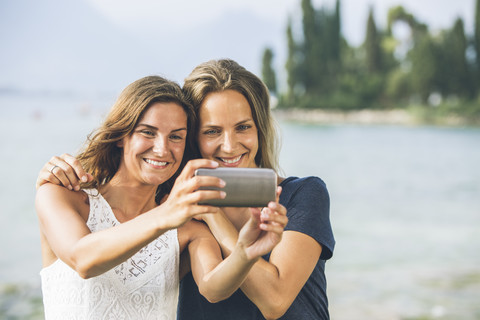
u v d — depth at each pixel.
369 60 70.31
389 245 10.57
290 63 71.69
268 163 1.96
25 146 27.69
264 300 1.56
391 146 37.69
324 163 27.44
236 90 1.79
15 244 9.98
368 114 67.62
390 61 71.56
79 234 1.40
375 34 69.81
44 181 1.63
